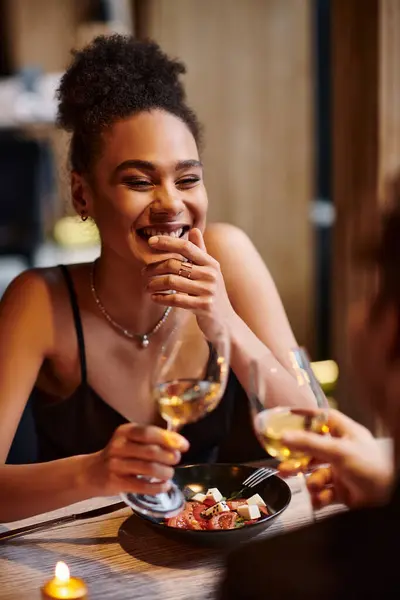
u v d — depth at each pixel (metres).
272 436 1.17
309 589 0.71
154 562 1.29
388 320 0.75
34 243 6.61
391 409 0.78
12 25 8.34
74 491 1.33
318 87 5.29
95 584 1.22
